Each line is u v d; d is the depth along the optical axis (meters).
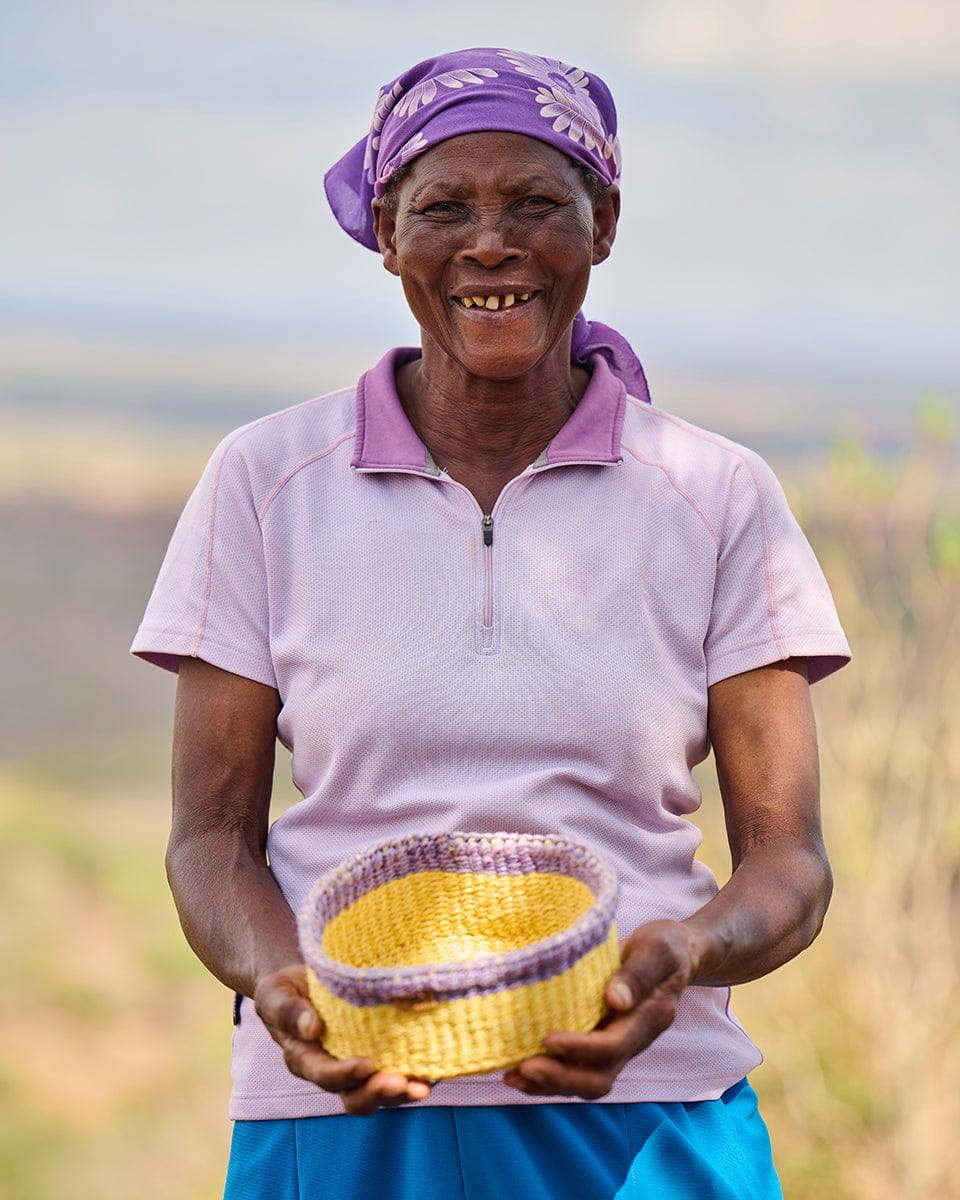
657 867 1.88
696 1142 1.83
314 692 1.88
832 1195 4.30
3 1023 6.14
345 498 1.94
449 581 1.87
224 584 1.95
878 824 4.55
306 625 1.90
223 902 1.84
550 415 1.98
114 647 14.26
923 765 4.44
